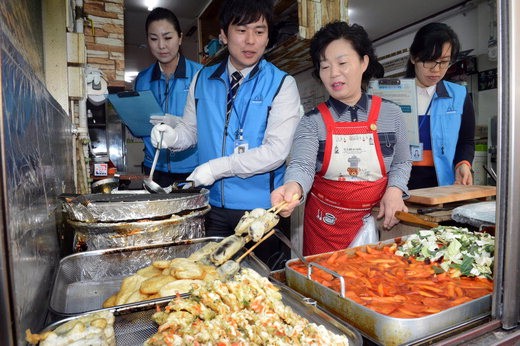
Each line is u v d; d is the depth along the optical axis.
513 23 0.70
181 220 1.29
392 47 6.18
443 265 1.20
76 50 1.96
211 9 4.62
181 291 0.97
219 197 1.85
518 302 0.80
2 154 0.51
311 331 0.77
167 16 2.55
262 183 1.85
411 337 0.79
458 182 2.31
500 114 0.74
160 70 2.82
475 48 4.88
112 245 1.24
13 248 0.65
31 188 0.84
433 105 2.36
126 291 1.03
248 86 1.82
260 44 1.73
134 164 6.45
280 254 1.92
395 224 1.70
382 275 1.14
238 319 0.80
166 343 0.72
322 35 1.60
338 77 1.58
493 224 1.43
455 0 4.89
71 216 1.21
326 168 1.72
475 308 0.87
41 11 1.82
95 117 3.66
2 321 0.51
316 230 1.87
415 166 2.49
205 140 1.90
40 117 1.04
